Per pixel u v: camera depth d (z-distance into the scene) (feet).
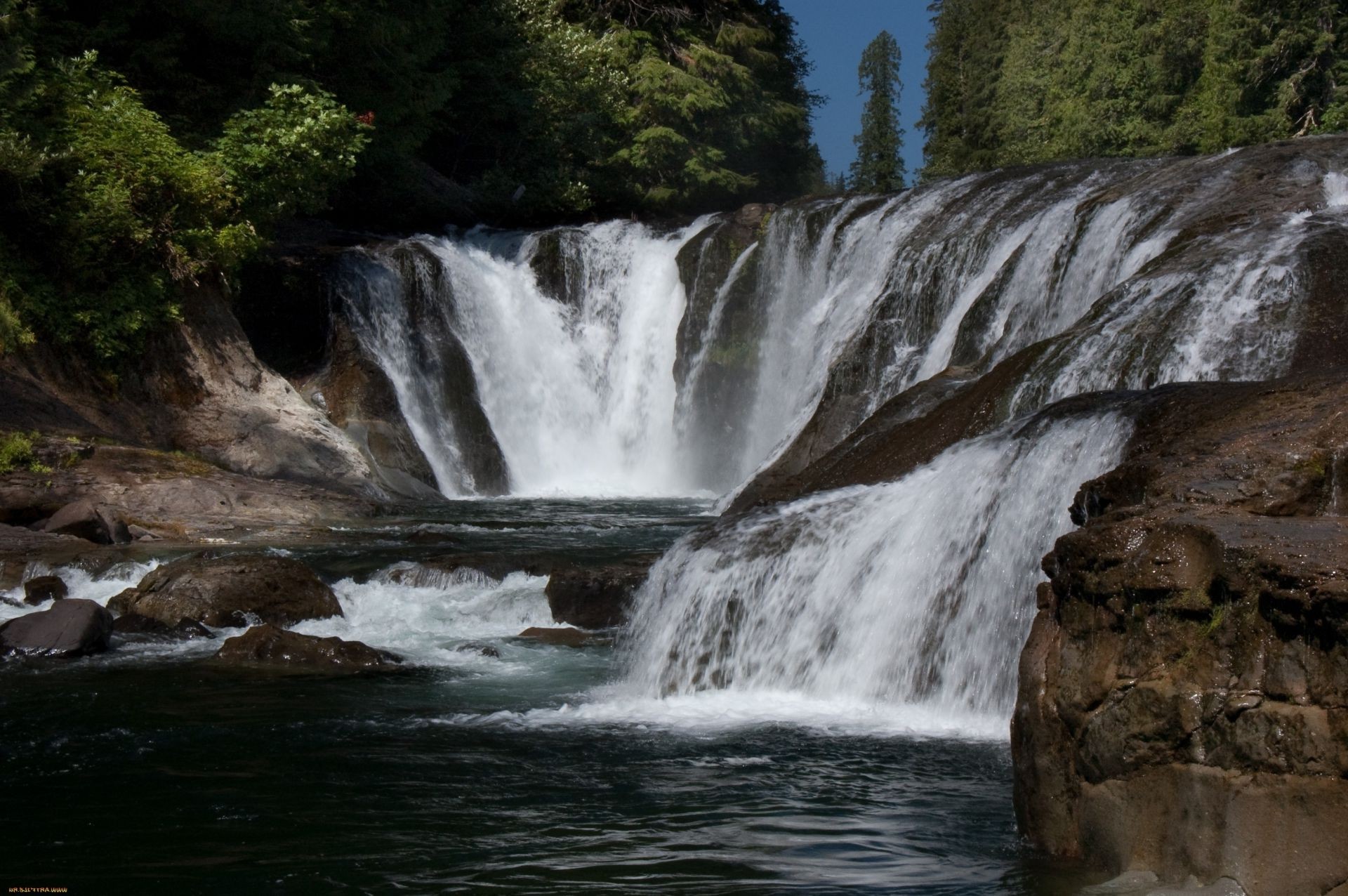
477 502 80.38
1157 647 16.15
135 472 62.75
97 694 31.09
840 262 85.20
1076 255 58.95
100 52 81.61
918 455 45.03
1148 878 15.62
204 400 74.23
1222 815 14.96
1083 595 17.33
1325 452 18.57
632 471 98.12
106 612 37.45
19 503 55.52
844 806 21.50
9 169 66.23
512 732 27.37
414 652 37.29
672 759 24.91
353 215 112.88
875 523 32.60
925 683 29.55
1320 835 14.14
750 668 32.76
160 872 18.44
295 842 19.81
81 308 70.08
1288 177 55.11
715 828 20.39
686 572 34.73
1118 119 155.02
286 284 88.58
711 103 147.23
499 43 136.15
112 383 70.64
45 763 24.72
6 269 67.36
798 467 65.98
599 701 30.94
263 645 35.50
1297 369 41.14
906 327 73.51
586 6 155.84
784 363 89.25
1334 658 14.34
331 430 79.00
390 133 108.88
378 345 89.35
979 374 56.44
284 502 63.62
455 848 19.51
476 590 44.16
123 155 73.31
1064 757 17.51
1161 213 55.11
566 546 53.42
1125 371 43.62
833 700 30.99
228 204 77.92
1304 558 14.90
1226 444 20.49
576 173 139.54
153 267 73.61
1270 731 14.67
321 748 25.99
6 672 33.58
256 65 87.66
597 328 101.50
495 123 137.69
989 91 223.30
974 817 20.71
